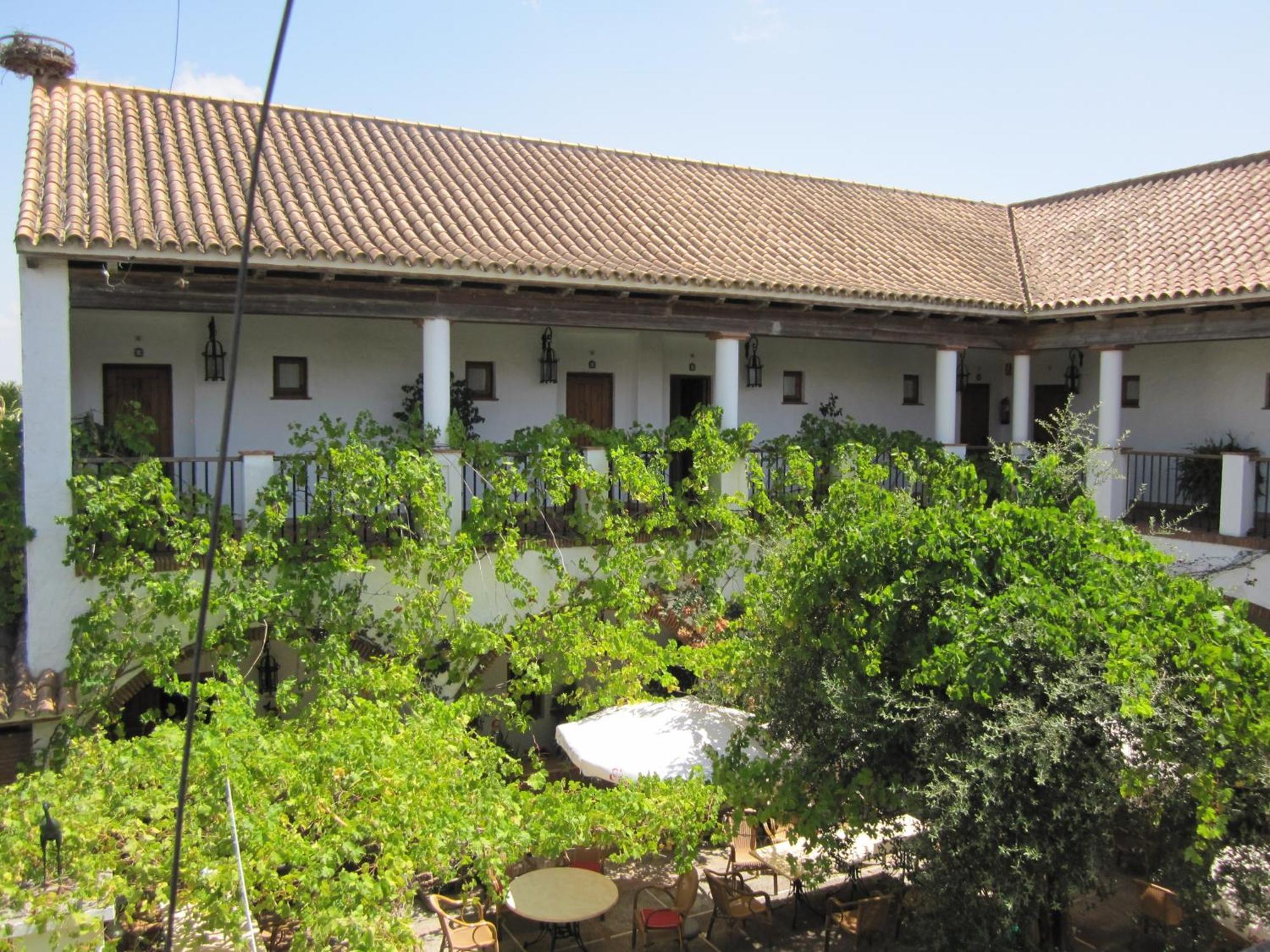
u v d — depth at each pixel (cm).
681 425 1216
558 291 1140
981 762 670
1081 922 916
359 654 1005
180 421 1160
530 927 949
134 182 1020
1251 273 1218
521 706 1199
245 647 921
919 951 745
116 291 948
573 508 1202
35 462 886
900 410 1661
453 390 1284
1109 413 1367
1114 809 688
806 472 1189
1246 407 1426
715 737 909
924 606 785
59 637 895
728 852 1051
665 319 1215
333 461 952
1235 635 683
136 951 622
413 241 1056
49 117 1109
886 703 736
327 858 616
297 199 1102
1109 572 764
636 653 1039
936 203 1880
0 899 548
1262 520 1355
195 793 629
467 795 727
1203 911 709
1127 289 1332
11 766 898
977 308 1354
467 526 1028
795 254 1383
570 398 1409
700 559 1162
